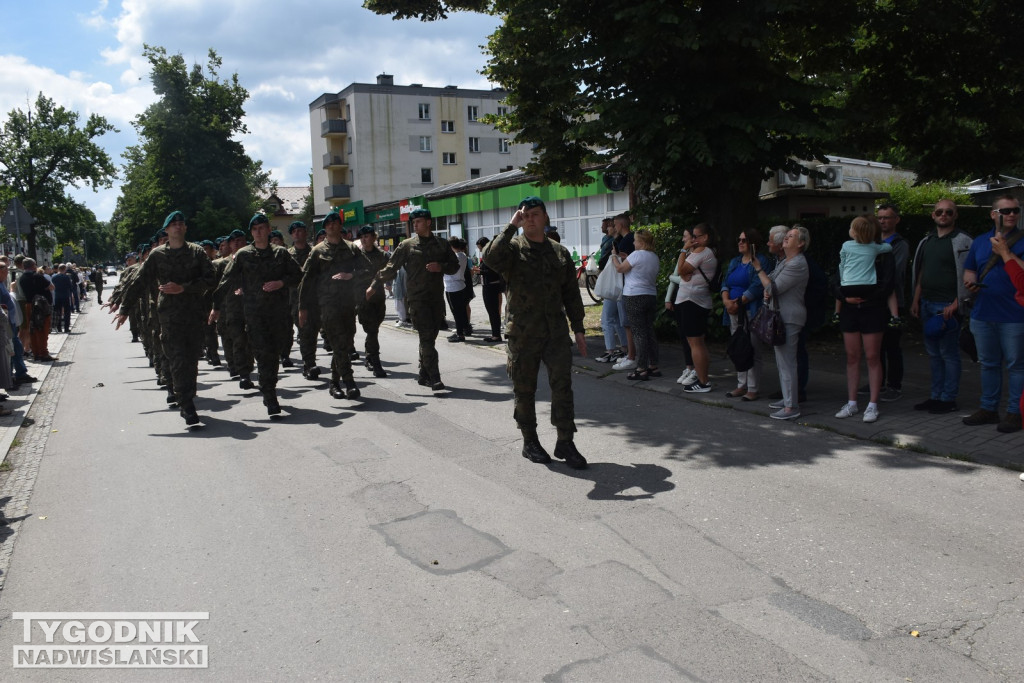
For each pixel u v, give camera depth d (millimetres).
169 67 51469
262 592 3893
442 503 5078
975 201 20469
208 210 50625
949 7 10688
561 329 5805
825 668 3025
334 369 8727
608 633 3338
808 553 4082
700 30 9328
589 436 6703
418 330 8820
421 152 61375
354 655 3260
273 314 7809
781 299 6773
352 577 4020
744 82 9820
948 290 6676
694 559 4059
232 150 54031
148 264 7465
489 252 5641
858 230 6520
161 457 6531
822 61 12086
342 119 61031
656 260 8719
